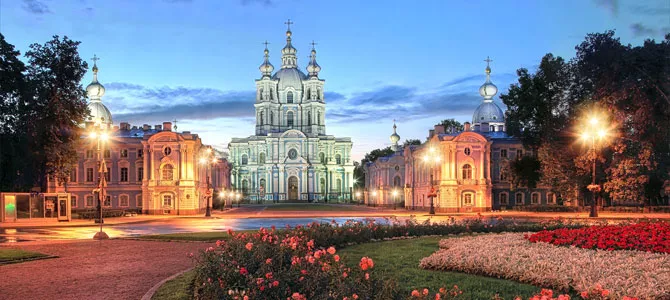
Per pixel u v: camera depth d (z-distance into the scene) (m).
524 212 83.38
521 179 88.31
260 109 190.25
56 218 63.34
